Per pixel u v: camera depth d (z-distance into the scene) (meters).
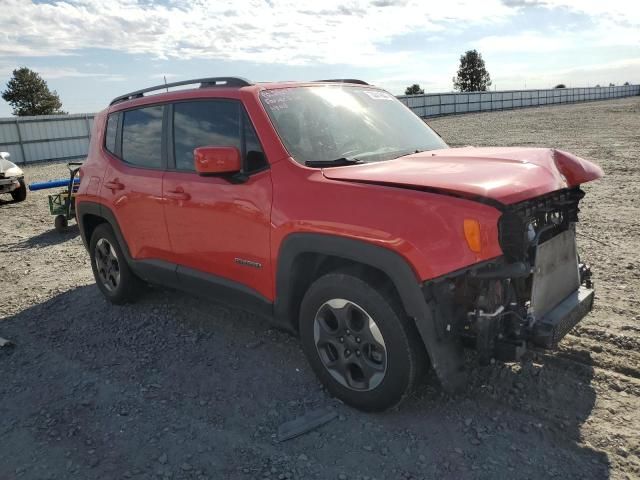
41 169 22.73
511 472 2.57
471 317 2.76
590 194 9.09
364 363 3.00
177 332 4.42
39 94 85.00
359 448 2.82
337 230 2.88
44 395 3.58
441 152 3.66
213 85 3.97
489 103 52.94
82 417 3.29
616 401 3.07
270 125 3.40
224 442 2.95
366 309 2.88
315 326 3.18
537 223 2.99
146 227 4.34
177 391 3.51
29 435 3.13
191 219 3.86
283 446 2.88
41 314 5.10
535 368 3.44
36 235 8.85
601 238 6.37
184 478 2.69
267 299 3.46
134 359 4.00
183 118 4.04
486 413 3.03
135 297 5.06
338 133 3.63
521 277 2.74
